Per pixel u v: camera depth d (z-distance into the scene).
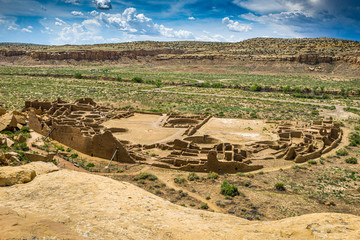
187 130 81.69
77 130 59.88
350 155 66.75
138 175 48.47
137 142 70.62
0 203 12.95
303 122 99.44
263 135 79.94
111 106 120.69
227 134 80.88
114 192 15.76
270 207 38.16
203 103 137.25
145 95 154.50
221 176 51.50
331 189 46.22
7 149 45.44
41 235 9.36
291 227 10.87
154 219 12.71
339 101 152.75
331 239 9.26
